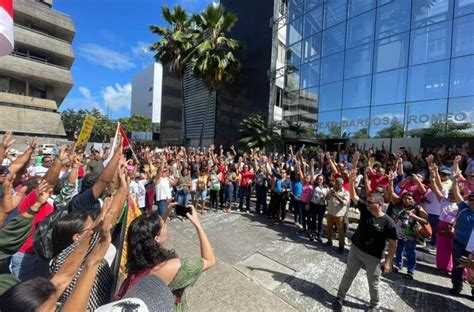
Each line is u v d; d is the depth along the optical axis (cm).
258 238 644
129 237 170
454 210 466
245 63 1795
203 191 873
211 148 1192
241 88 1812
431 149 937
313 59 1475
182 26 1702
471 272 311
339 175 644
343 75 1327
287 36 1645
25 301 104
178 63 1669
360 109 1259
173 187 881
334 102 1366
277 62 1703
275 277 458
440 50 1012
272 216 784
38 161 834
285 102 1648
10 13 207
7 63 2586
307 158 1220
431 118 1031
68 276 139
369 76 1227
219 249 572
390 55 1155
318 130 1436
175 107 2534
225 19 1570
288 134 1580
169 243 587
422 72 1059
